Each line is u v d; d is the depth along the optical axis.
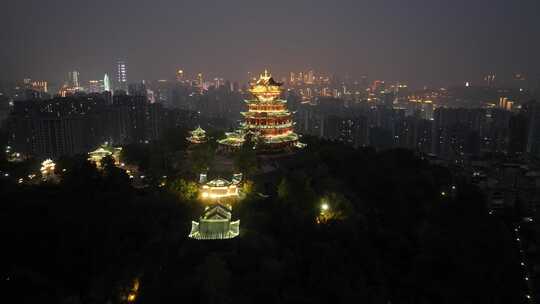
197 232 74.06
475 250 102.31
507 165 171.88
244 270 69.56
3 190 87.69
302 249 79.56
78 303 68.69
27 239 75.38
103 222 80.81
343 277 76.31
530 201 141.50
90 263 75.31
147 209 84.94
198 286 64.19
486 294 92.12
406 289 88.12
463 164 190.00
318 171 113.94
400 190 116.56
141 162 120.31
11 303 66.25
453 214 113.19
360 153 135.50
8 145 167.25
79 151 187.00
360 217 95.50
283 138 127.50
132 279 70.81
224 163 115.50
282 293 69.88
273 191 98.44
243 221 81.88
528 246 120.06
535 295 99.69
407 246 96.69
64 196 89.00
